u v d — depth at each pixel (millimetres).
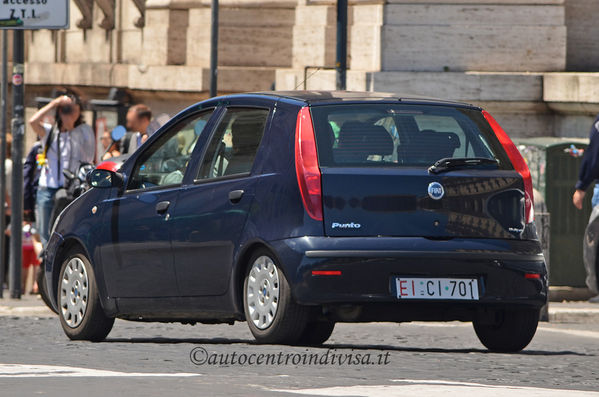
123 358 22984
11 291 44500
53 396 17609
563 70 55594
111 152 45250
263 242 24625
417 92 54500
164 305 26844
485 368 22172
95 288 28188
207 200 25922
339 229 24266
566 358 24609
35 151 49750
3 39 49031
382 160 24844
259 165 25203
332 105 25156
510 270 25031
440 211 24797
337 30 52156
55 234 29406
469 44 55125
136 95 69812
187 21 67375
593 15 57062
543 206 37656
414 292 24438
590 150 36844
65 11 43656
